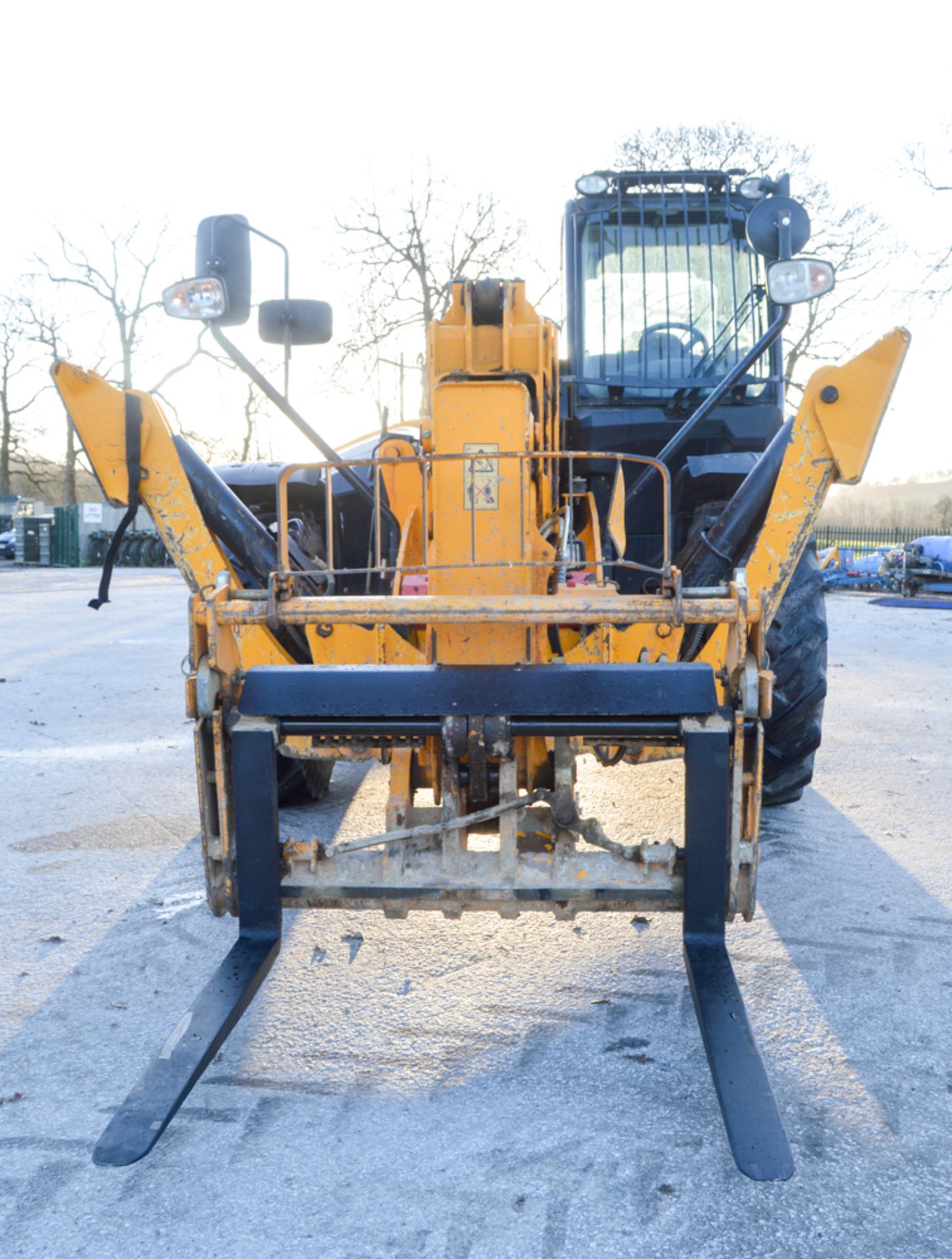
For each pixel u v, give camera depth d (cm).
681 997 255
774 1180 176
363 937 294
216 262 283
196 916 306
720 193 512
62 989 260
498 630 245
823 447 258
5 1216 175
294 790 398
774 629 374
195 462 294
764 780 396
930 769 487
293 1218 175
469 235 2638
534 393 297
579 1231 171
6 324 4041
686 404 497
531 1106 207
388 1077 219
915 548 1827
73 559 3127
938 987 259
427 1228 172
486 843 352
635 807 420
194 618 220
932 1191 180
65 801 431
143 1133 186
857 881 333
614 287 510
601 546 322
